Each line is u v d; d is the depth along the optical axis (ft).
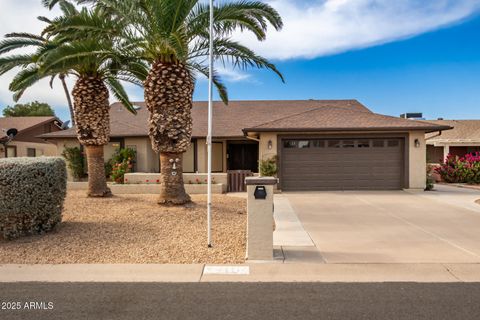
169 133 30.42
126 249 20.66
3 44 35.94
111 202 34.30
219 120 70.18
